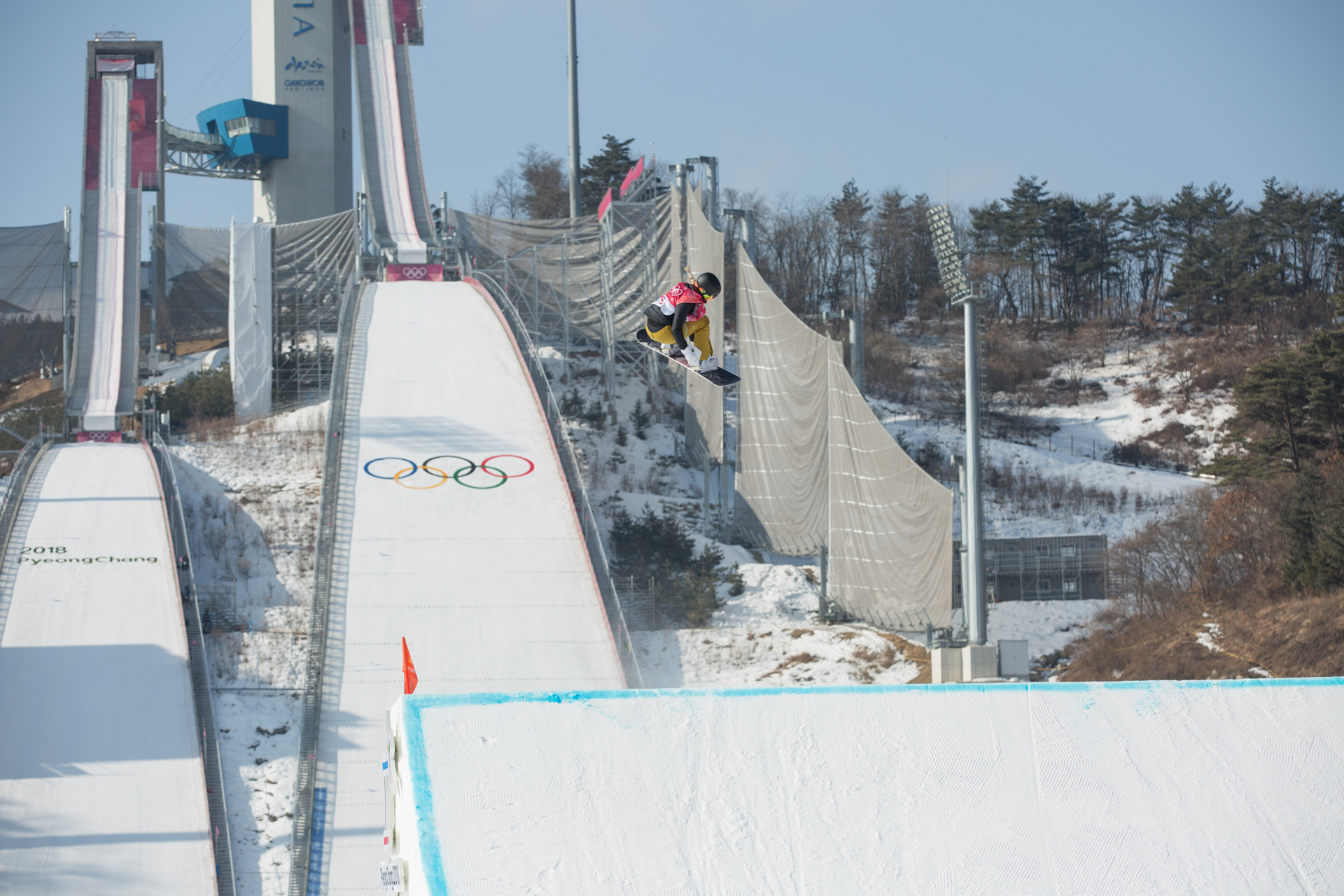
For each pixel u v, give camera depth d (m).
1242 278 98.25
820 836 12.04
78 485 51.56
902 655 41.53
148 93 87.00
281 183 104.44
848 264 123.88
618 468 64.00
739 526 57.12
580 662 36.56
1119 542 53.47
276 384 71.62
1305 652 34.34
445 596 39.25
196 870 28.28
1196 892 12.02
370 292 68.50
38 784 30.66
